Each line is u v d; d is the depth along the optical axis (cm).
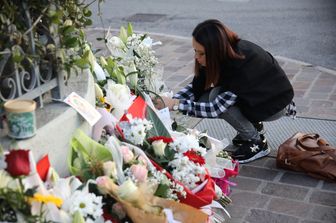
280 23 838
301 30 791
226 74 374
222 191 329
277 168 383
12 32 227
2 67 229
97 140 281
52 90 266
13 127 227
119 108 314
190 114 385
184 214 254
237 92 374
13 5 229
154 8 984
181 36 788
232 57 367
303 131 443
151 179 263
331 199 340
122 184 242
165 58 673
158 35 794
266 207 334
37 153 233
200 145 334
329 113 480
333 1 976
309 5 956
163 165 289
